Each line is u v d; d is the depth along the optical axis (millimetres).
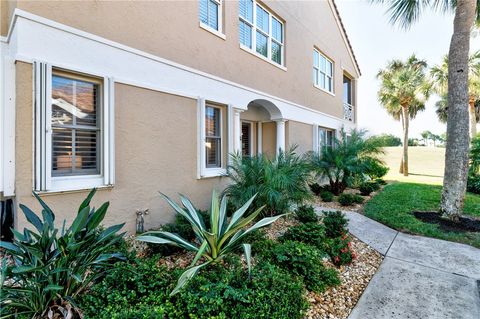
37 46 3744
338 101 13680
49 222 2549
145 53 5059
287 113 9477
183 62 5805
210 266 3348
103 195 4477
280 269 3285
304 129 10578
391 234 5531
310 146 10977
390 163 29281
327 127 12555
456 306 3014
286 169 5867
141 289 2562
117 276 2660
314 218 5840
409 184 13141
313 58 11344
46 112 3764
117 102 4645
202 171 6121
